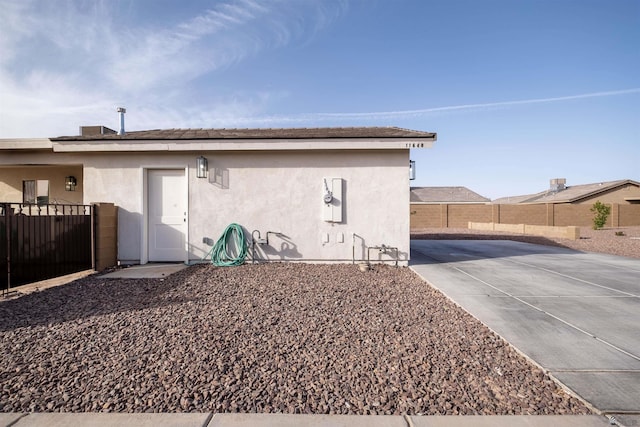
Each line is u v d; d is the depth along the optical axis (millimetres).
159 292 5934
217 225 8672
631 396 2756
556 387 2936
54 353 3523
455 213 28141
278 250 8664
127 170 8672
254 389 2871
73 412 2551
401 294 5930
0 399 2711
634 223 28141
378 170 8562
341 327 4289
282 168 8648
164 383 2945
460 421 2459
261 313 4805
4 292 5895
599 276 7484
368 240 8586
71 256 7309
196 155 8664
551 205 27406
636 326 4367
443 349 3668
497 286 6496
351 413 2561
